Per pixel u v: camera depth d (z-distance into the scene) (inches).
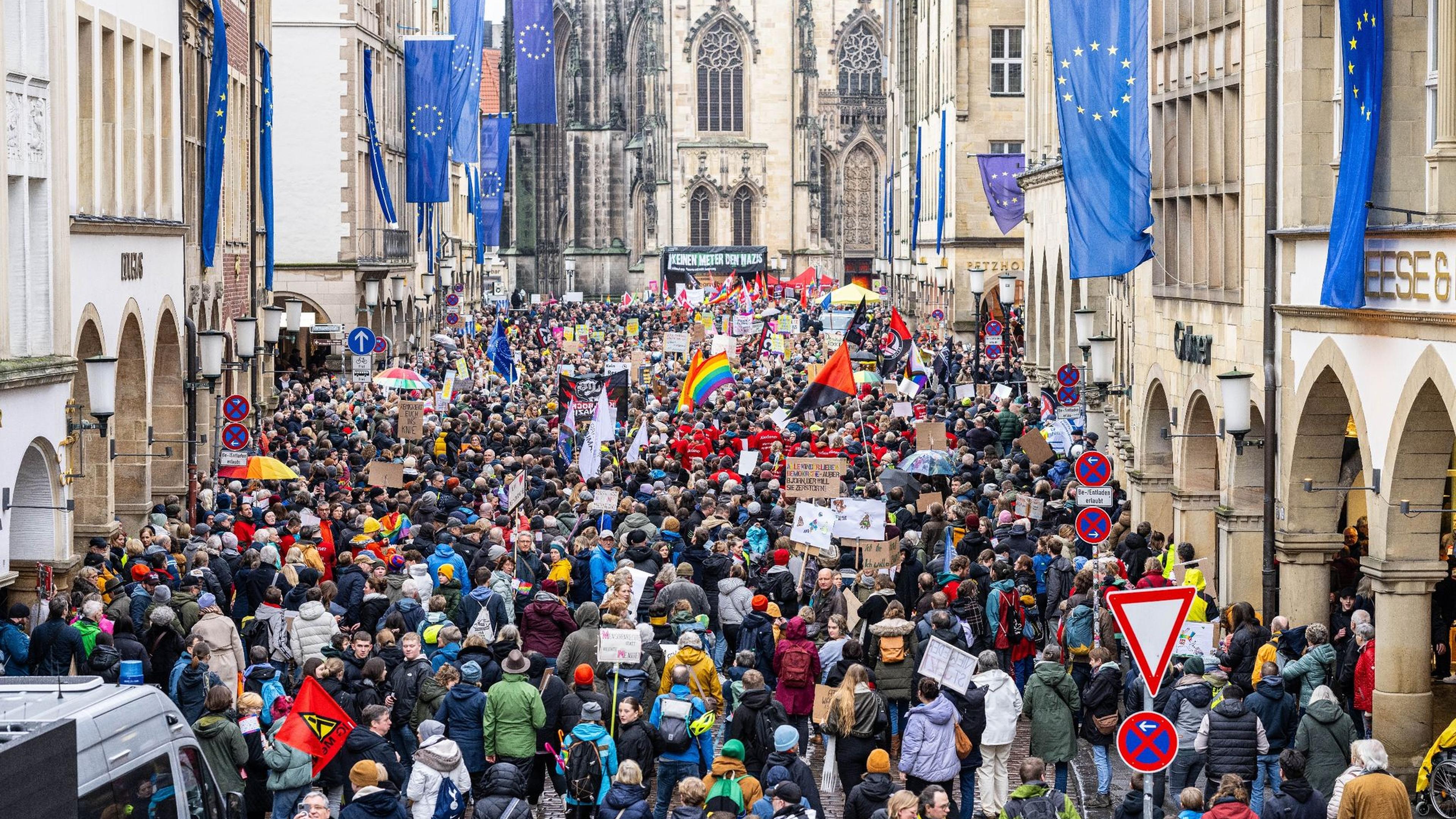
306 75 2952.8
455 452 1865.2
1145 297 1571.1
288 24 2938.0
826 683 971.9
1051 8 1460.4
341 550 1298.0
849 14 6412.4
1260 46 1225.4
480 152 4714.6
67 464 1237.1
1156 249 1518.2
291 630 984.3
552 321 4948.3
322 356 2945.4
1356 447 1253.1
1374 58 962.1
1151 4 1473.9
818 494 1341.0
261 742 863.1
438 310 4121.6
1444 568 1008.9
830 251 6451.8
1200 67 1389.0
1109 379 1539.1
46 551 1212.5
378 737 816.3
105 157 1397.6
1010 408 2175.2
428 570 1103.0
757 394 2407.7
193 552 1179.3
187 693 893.2
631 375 2568.9
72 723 480.7
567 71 6894.7
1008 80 3248.0
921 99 4015.8
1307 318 1124.5
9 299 1168.8
